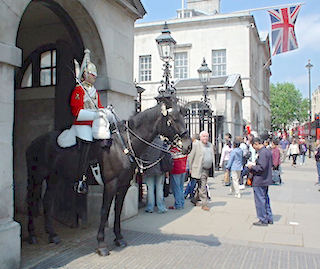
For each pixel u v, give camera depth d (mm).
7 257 4180
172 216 7559
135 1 7504
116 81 6816
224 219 7312
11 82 4379
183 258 4969
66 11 6242
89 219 6719
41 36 7871
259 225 6797
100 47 6566
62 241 5723
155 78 31266
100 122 4965
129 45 7574
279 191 11172
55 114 7414
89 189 6758
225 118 19219
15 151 7918
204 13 36469
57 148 5395
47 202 5652
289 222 7070
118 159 4996
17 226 4336
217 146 16859
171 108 4926
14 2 4422
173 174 8320
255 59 33562
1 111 4219
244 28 29344
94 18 6273
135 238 5914
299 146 22328
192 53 30531
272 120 59625
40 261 4785
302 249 5395
